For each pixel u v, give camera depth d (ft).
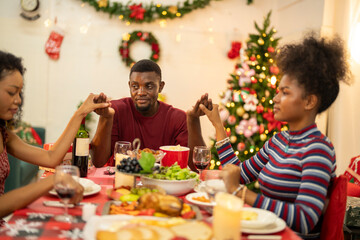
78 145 5.63
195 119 6.91
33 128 14.70
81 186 4.17
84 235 2.94
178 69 16.12
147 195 3.80
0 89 4.59
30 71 15.15
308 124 4.57
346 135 11.47
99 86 15.64
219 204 3.00
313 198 3.96
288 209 3.92
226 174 4.21
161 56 15.93
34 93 15.25
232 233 2.92
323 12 12.30
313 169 4.10
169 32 15.92
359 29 11.09
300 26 14.02
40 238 3.16
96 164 6.91
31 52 15.10
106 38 15.51
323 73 4.43
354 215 6.56
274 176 4.55
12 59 4.74
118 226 3.09
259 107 11.44
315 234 4.57
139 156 5.37
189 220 3.58
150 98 7.52
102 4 14.97
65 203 3.76
